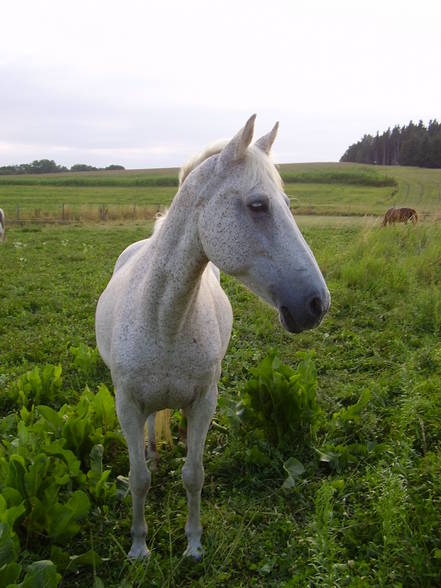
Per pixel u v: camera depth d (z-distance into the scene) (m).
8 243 13.59
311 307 1.74
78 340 5.55
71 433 3.10
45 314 6.56
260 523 2.77
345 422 3.57
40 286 8.10
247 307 6.71
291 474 3.06
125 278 2.59
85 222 21.16
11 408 4.05
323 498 2.52
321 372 4.68
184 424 3.39
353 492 2.91
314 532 2.46
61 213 22.89
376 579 2.25
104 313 2.78
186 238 2.00
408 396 3.62
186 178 2.05
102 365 4.83
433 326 5.55
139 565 2.41
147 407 2.38
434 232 9.91
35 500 2.50
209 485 3.07
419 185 48.22
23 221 20.33
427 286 6.97
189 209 1.99
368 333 5.59
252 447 3.28
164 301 2.09
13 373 4.66
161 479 3.18
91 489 2.81
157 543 2.67
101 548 2.63
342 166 78.38
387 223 13.04
